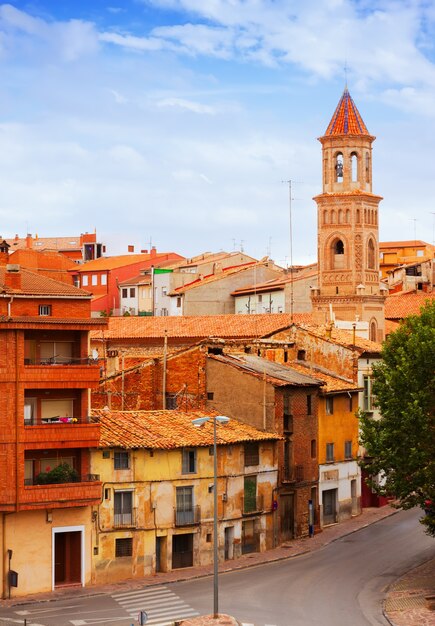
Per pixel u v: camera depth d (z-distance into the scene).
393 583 80.00
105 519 80.94
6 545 76.69
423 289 190.62
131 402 99.69
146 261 199.75
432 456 81.56
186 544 85.44
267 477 91.94
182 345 134.88
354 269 146.62
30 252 175.50
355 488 106.19
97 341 137.12
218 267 185.12
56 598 75.75
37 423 78.62
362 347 108.81
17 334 77.12
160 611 71.62
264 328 134.75
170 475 84.00
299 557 89.19
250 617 70.62
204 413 93.00
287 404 95.56
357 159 148.50
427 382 82.75
